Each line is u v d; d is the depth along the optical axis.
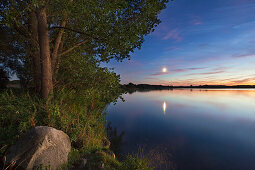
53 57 7.23
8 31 7.43
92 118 6.48
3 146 2.95
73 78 8.11
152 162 5.13
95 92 7.97
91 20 5.85
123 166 3.63
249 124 12.58
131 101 30.20
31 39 6.78
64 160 3.42
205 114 16.97
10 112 4.02
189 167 5.07
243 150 6.83
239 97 48.12
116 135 8.17
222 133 9.71
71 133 4.39
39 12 5.71
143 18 7.51
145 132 9.06
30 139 3.01
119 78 8.95
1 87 10.80
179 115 15.73
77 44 7.91
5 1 5.15
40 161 2.89
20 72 10.06
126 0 7.04
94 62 8.45
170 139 7.98
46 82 5.82
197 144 7.47
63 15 6.09
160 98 38.78
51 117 4.26
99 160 3.80
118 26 6.28
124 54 7.54
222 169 5.11
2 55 9.91
